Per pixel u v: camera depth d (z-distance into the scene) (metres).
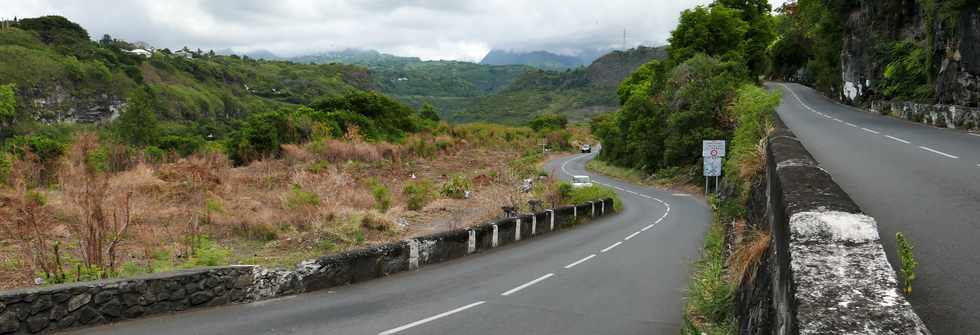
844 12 44.53
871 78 36.53
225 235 16.47
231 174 26.17
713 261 11.41
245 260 13.48
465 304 10.13
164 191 18.97
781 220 4.82
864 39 39.50
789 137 9.72
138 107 48.62
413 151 51.75
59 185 17.98
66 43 146.25
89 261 10.57
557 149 95.38
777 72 78.81
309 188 22.88
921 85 29.05
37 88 115.81
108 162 23.55
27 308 7.20
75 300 7.68
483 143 74.38
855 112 32.09
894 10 37.41
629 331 8.55
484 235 17.50
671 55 53.69
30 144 24.19
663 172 49.56
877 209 6.98
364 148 42.94
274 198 20.72
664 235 21.72
